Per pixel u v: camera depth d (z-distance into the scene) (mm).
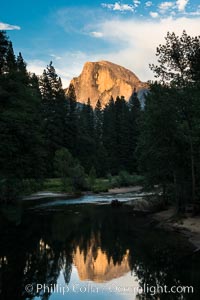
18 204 36969
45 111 73875
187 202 27406
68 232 21469
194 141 23703
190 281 12062
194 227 21062
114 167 86250
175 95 24375
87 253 16328
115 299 10695
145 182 29844
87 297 10867
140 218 27172
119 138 89000
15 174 26062
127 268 13953
